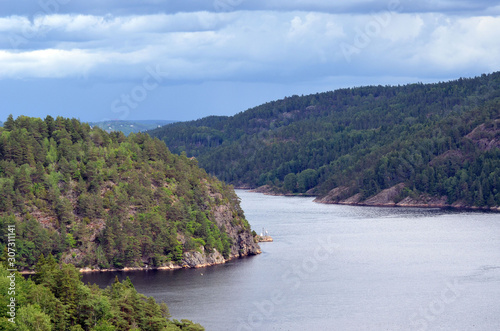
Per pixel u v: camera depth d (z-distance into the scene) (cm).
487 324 15488
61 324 12406
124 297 13688
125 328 13125
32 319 11750
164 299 17525
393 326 15325
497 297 17800
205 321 15525
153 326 13375
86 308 13088
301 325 15300
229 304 17038
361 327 15238
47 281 13362
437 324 15512
